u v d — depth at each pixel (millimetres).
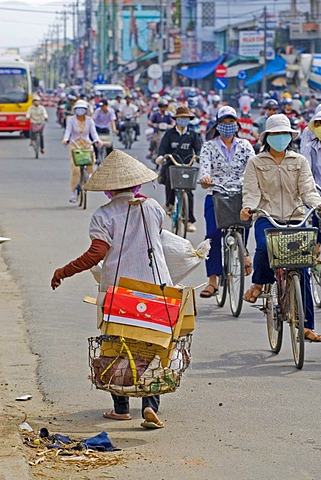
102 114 49250
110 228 11711
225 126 19219
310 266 14422
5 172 50125
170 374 11352
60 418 12320
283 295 15258
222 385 13828
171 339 11281
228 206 18234
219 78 97125
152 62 173625
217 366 14914
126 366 11281
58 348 15961
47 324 17703
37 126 61031
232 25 136500
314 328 16641
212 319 18453
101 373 11367
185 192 26891
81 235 28281
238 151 19391
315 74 79688
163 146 27562
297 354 14938
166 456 10805
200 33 145625
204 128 67438
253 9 141250
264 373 14516
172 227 28266
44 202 36906
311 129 19594
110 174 11656
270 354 15727
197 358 15398
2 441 10789
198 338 16812
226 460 10688
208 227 19453
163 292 11430
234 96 123062
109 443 11102
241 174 19438
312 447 11164
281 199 15859
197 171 26203
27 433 11500
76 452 10828
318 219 18391
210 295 19656
